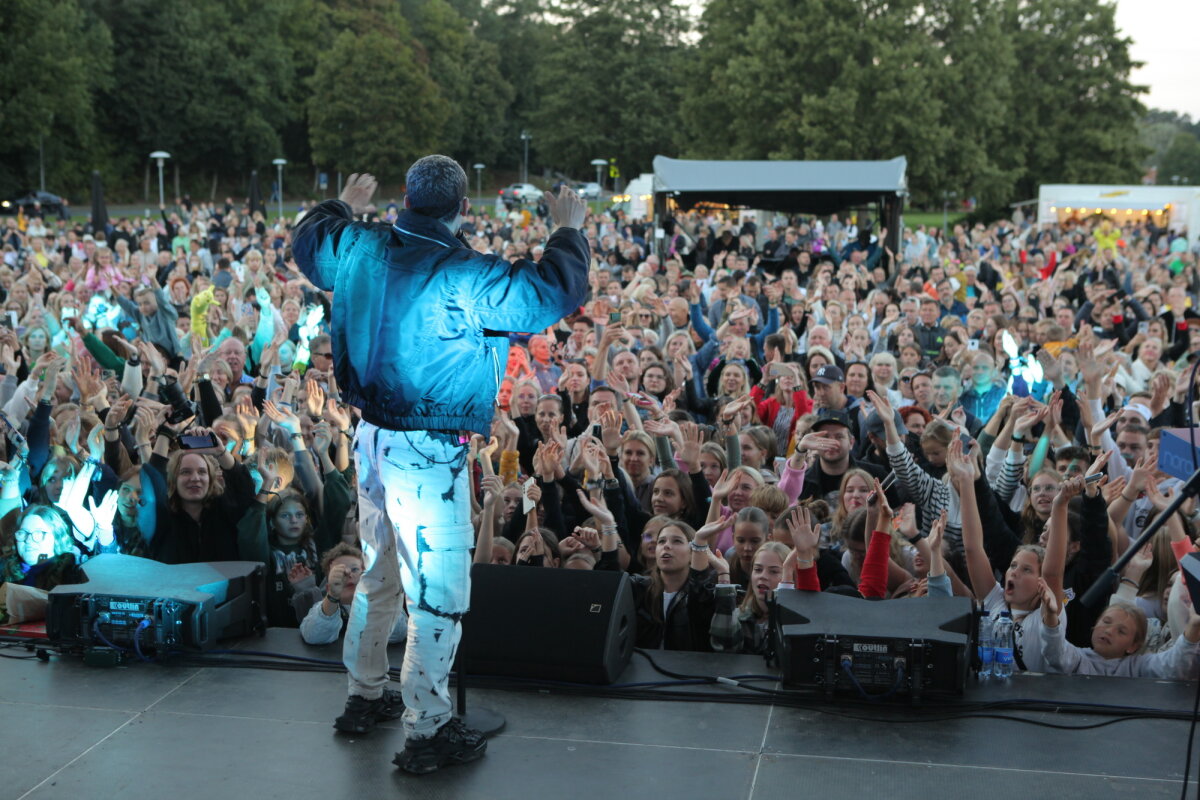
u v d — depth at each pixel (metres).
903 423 7.75
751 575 4.95
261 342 11.55
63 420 7.02
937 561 4.66
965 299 17.39
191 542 5.46
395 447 3.43
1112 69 59.12
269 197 75.75
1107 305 14.68
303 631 4.53
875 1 44.06
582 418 8.95
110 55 67.62
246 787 3.44
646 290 13.74
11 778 3.49
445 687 3.58
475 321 3.33
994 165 49.25
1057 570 4.79
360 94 73.88
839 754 3.62
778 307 13.88
